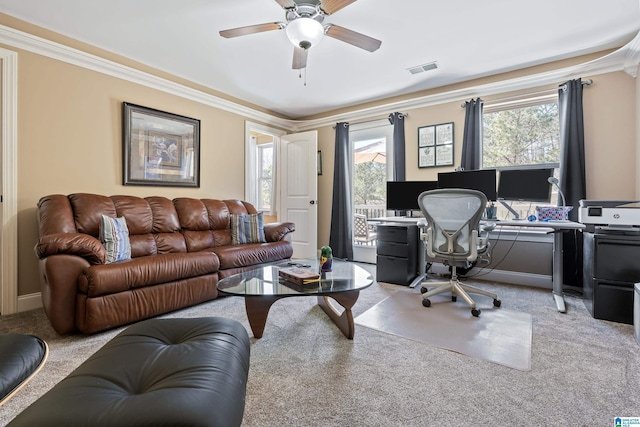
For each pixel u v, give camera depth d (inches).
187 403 29.2
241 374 38.9
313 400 53.0
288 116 203.2
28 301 98.1
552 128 126.0
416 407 51.0
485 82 138.0
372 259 178.1
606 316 87.7
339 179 180.5
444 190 98.1
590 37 104.8
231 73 136.0
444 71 132.9
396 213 157.8
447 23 96.8
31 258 99.0
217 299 110.7
